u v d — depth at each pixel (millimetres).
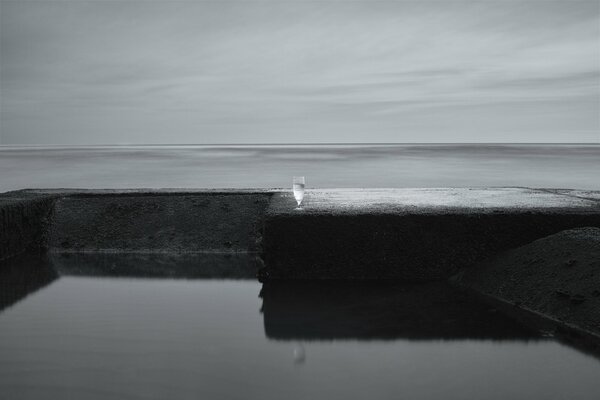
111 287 9336
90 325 7316
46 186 24344
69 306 8234
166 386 5414
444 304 8227
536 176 28953
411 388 5414
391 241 9695
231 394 5258
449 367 5945
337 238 9711
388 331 7086
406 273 9711
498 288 8656
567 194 12578
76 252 11914
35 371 5781
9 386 5418
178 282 9656
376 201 11305
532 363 6047
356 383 5531
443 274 9664
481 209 9977
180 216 12773
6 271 10422
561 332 7004
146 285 9477
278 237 9734
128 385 5434
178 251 11758
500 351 6402
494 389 5402
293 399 5148
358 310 7973
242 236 12086
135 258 11391
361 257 9727
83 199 13469
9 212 11516
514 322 7406
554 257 8508
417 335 6941
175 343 6641
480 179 27266
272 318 7621
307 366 5949
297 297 8656
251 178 27844
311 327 7254
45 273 10289
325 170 34281
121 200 13422
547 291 7918
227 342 6699
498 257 9414
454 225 9648
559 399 5180
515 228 9570
